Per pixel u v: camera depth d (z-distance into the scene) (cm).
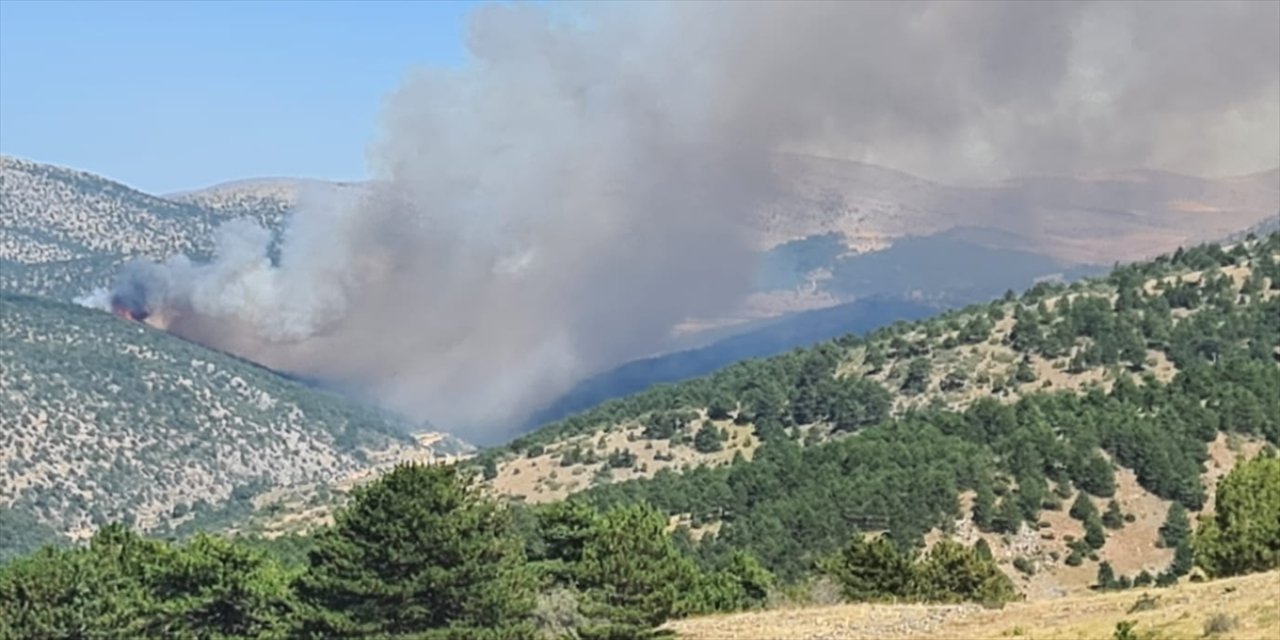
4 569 7900
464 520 7219
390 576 7156
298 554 12794
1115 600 6869
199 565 7988
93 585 7656
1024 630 6309
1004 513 16262
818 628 7325
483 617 7219
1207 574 8650
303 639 7256
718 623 7888
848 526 16025
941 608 7769
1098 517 16388
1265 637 5072
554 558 8750
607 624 7356
